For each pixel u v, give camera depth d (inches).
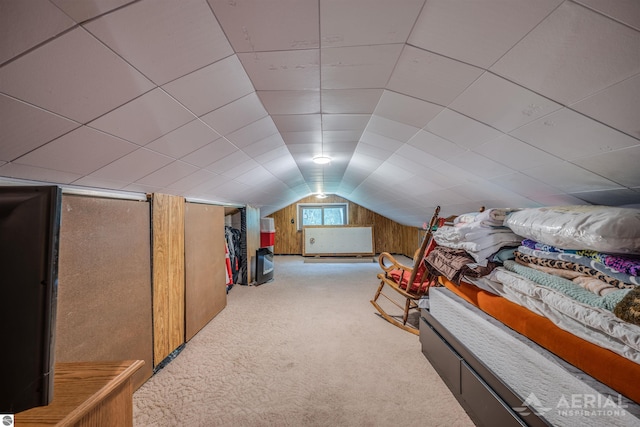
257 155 87.1
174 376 65.3
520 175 60.9
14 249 17.1
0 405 17.1
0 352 17.1
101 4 23.0
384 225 277.9
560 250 39.8
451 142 60.6
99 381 23.3
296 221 279.1
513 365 39.9
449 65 36.9
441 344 61.6
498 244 52.4
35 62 25.5
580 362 31.5
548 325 37.0
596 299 31.5
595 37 25.2
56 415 19.1
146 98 37.9
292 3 27.4
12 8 20.8
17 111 29.5
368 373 65.6
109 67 30.1
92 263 49.8
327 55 37.2
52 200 17.5
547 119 39.3
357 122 66.5
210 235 101.3
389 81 44.8
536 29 27.0
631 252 30.3
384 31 32.0
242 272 153.2
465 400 50.9
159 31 28.1
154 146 51.8
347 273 186.4
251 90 47.6
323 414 52.0
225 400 56.4
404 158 86.0
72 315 45.8
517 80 34.8
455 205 111.0
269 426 49.2
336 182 189.0
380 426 48.8
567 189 57.4
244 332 90.3
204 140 59.6
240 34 32.1
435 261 68.7
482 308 52.7
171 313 74.4
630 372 26.2
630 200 52.1
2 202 17.0
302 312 109.2
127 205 59.0
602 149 39.8
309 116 61.6
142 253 63.4
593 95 31.5
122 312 56.7
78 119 35.3
